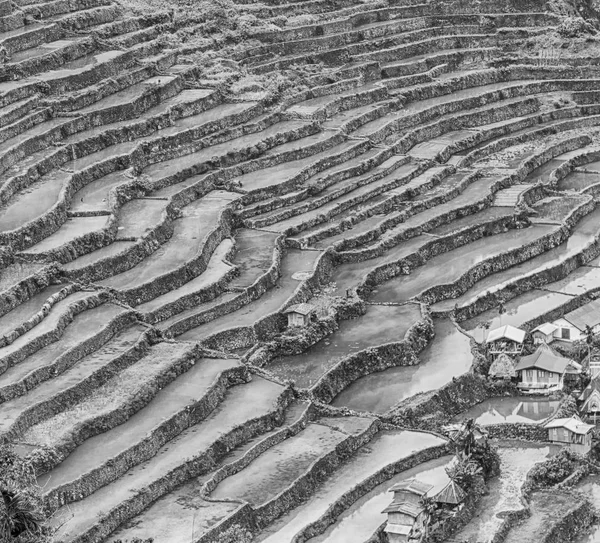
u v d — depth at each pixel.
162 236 88.12
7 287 77.62
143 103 107.12
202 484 63.84
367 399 74.19
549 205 102.31
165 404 69.56
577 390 76.12
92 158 97.94
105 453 64.44
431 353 79.31
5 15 112.06
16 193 90.31
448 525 62.22
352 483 65.06
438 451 68.44
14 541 55.41
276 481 64.25
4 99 100.38
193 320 78.88
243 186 98.62
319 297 84.06
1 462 58.84
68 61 110.75
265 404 71.00
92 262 82.19
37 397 68.25
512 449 70.62
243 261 87.50
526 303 86.94
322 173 102.56
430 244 92.38
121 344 74.88
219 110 109.81
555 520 63.41
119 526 60.31
